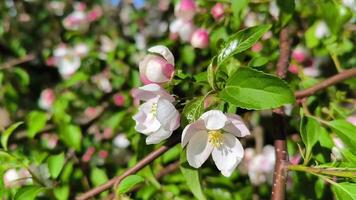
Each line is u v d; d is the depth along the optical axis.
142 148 0.38
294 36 0.54
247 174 0.66
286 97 0.27
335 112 0.44
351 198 0.29
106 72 0.76
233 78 0.28
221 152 0.31
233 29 0.48
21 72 0.78
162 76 0.31
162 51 0.32
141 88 0.31
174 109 0.30
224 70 0.34
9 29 1.00
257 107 0.27
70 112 0.72
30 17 1.10
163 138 0.30
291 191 0.55
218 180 0.53
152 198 0.46
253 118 0.64
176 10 0.56
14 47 0.88
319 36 0.52
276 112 0.34
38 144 0.60
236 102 0.27
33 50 1.04
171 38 0.62
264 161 0.67
